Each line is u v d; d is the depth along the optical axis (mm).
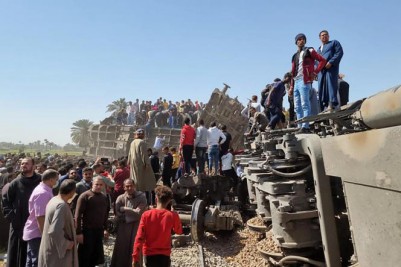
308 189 5992
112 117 24312
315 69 7094
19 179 6059
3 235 8469
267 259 6773
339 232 5168
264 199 7496
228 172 12477
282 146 6062
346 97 8703
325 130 5555
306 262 5648
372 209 2494
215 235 9516
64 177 8508
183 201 11391
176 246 8797
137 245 4562
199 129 12641
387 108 2279
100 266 7039
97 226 6188
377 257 2467
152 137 20688
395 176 2084
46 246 4711
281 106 9305
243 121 18000
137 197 6582
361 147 2465
